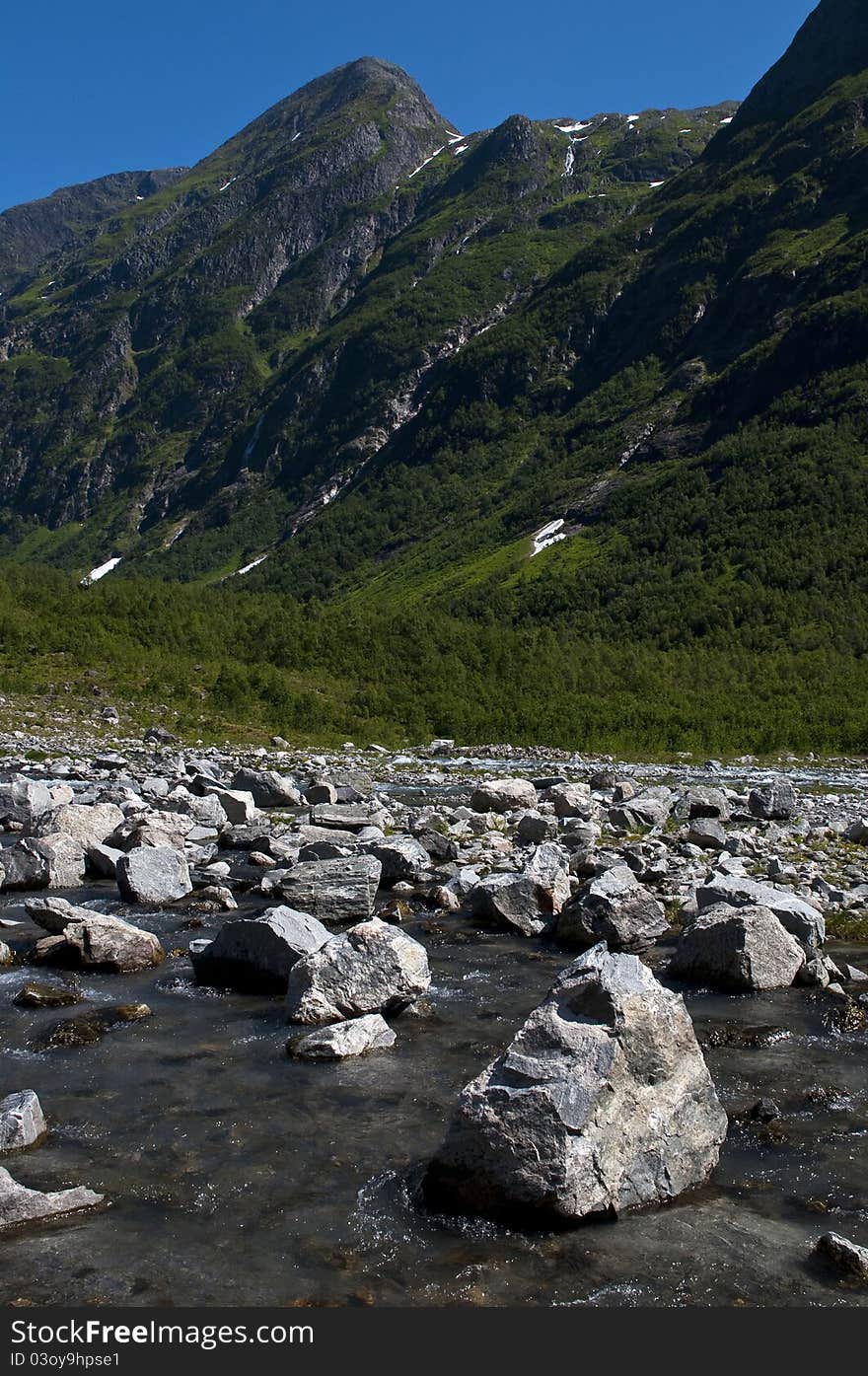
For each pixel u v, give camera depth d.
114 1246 7.13
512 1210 7.43
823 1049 11.08
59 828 20.45
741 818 28.78
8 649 54.41
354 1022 11.03
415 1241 7.25
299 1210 7.62
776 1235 7.36
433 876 19.33
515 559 175.25
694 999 12.77
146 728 46.34
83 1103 9.47
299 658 67.25
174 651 62.22
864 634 100.06
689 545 143.38
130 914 16.59
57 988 12.71
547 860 17.28
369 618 82.69
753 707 70.25
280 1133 8.88
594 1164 7.50
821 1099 9.72
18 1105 8.79
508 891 16.12
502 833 24.88
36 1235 7.25
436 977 13.50
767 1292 6.70
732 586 123.56
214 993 12.81
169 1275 6.80
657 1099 8.03
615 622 126.81
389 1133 8.89
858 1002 12.59
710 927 13.52
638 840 23.75
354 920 15.97
